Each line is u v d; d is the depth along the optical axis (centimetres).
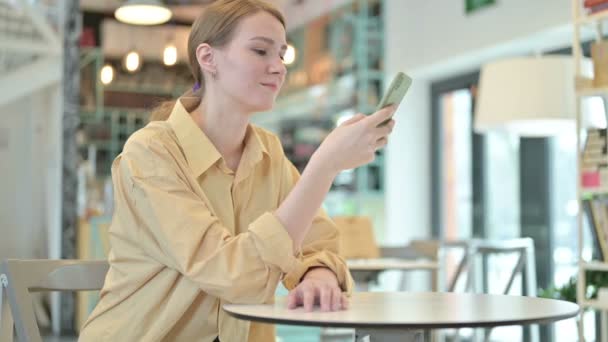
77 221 735
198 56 146
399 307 124
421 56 713
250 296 126
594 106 469
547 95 450
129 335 137
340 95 802
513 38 593
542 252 609
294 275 138
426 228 758
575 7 377
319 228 155
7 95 889
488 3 623
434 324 104
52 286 152
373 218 759
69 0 759
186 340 139
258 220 127
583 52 572
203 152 143
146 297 136
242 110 146
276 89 145
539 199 615
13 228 942
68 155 742
